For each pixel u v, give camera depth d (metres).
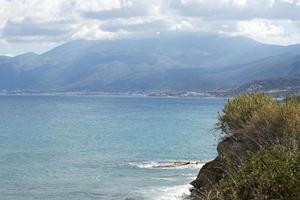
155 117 118.12
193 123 94.56
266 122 14.29
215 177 18.77
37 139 66.75
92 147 56.47
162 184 31.16
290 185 6.92
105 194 28.89
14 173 37.22
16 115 129.88
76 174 36.56
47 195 29.00
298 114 14.01
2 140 64.88
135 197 27.41
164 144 58.31
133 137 68.44
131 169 38.44
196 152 50.06
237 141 16.27
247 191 7.22
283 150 8.12
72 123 99.88
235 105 18.25
